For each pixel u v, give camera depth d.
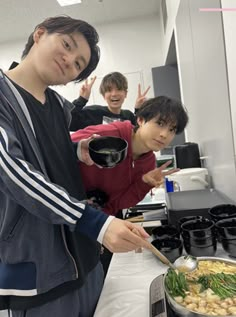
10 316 0.72
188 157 2.08
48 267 0.71
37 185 0.55
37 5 3.92
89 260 0.86
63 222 0.58
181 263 0.83
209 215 1.17
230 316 0.60
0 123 0.60
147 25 4.85
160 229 1.15
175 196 1.44
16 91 0.69
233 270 0.80
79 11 4.30
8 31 4.70
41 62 0.73
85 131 1.07
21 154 0.59
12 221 0.67
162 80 4.30
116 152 0.88
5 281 0.70
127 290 0.85
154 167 1.21
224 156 1.40
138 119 1.06
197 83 1.88
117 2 4.15
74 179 0.85
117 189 1.13
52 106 0.85
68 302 0.76
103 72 5.00
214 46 1.37
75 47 0.73
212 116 1.55
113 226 0.59
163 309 0.67
